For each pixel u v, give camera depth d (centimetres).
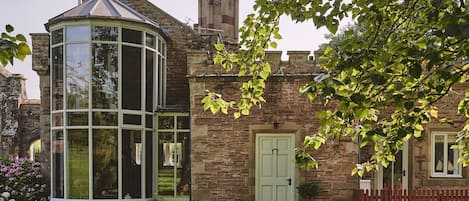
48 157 1620
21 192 1541
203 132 1358
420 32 377
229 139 1352
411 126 468
